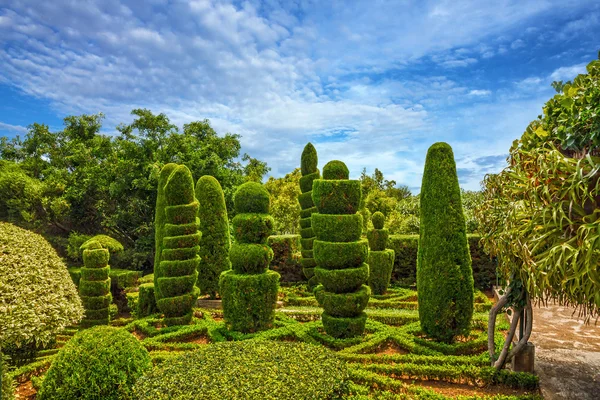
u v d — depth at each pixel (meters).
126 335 5.20
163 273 8.70
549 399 4.62
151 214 20.11
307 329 7.65
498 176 5.15
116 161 19.72
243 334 7.48
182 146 19.56
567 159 3.54
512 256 4.66
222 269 10.99
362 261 7.42
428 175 6.88
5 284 4.76
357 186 7.59
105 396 4.52
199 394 4.01
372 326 7.74
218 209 11.11
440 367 5.38
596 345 6.36
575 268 3.23
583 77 3.89
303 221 12.34
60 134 24.78
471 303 6.53
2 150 24.84
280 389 4.11
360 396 4.57
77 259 18.48
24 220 19.23
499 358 5.22
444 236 6.53
